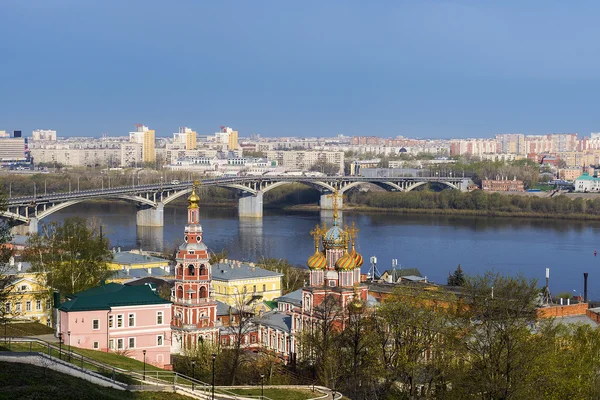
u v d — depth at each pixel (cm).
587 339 13500
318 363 14738
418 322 13750
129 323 15912
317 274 17425
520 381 11806
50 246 19875
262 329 18425
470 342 12850
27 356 11325
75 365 11956
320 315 16588
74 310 15462
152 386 11638
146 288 16400
